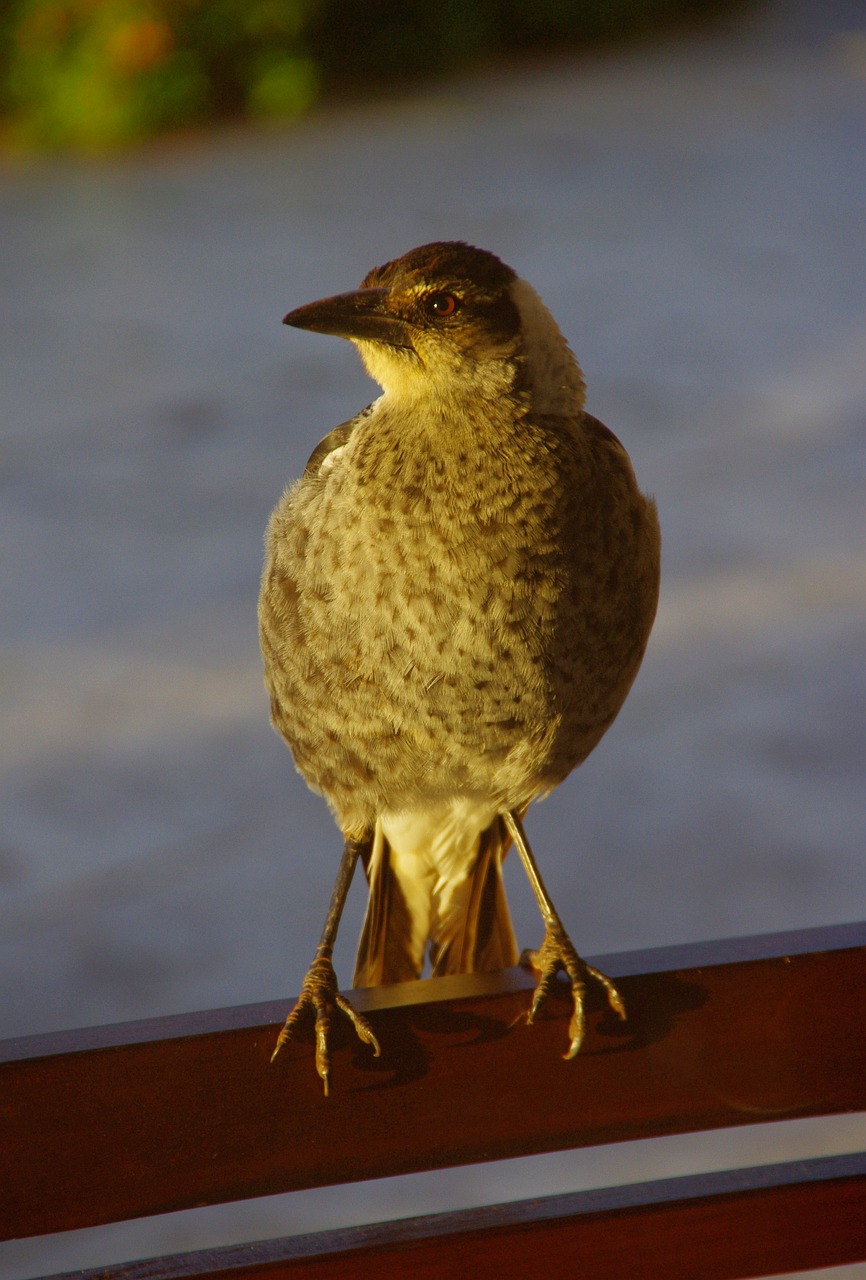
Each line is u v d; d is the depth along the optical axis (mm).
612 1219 5469
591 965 5504
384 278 5602
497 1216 5473
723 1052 5500
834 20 27266
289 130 21016
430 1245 5461
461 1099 5488
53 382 12797
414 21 23766
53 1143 5461
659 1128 5500
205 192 18297
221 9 20781
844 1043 5500
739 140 20172
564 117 21469
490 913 5664
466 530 5559
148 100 20328
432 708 5582
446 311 5570
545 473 5562
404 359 5574
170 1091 5469
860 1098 5504
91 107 19891
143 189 18500
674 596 8969
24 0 19750
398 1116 5484
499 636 5566
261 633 5629
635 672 5633
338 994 5492
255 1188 5477
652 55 25234
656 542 5613
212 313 14328
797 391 12078
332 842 6715
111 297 14914
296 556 5586
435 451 5562
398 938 5664
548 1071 5492
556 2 25125
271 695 5641
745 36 26250
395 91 23000
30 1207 5461
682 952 5512
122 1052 5461
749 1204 5477
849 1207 5480
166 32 20219
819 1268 5480
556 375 5582
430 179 18672
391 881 5660
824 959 5500
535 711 5590
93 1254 5859
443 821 5645
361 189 18281
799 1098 5504
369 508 5562
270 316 14203
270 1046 5473
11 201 18234
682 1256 5477
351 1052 5480
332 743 5609
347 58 23562
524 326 5578
